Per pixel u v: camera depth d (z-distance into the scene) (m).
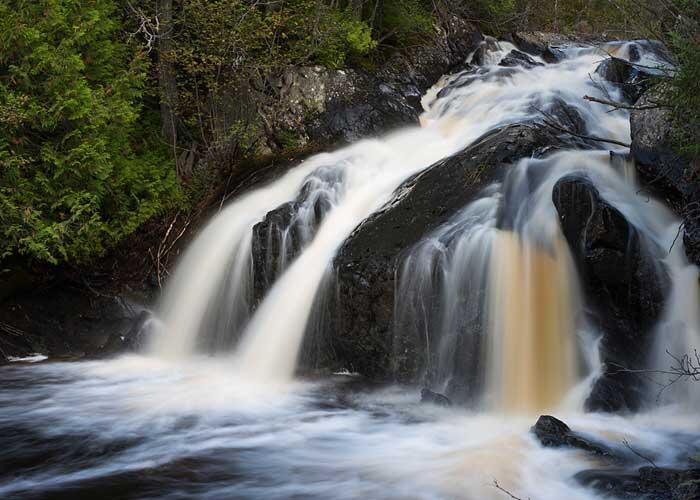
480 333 8.16
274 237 10.10
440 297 8.42
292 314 9.55
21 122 10.30
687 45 7.64
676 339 7.97
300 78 13.39
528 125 10.05
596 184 8.81
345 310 8.99
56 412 7.98
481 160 9.47
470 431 7.29
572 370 7.89
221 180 12.45
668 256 8.33
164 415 7.88
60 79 10.58
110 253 11.54
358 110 13.30
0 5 10.21
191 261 11.05
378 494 5.93
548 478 6.12
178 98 13.09
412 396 8.39
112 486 6.14
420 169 11.09
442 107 14.36
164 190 12.04
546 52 17.05
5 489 6.08
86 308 11.10
